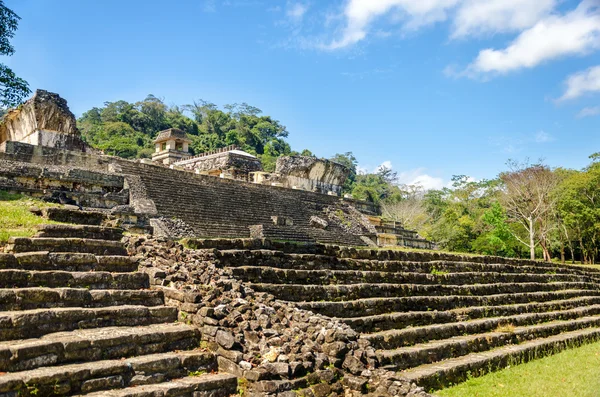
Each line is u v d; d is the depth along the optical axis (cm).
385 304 1196
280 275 1069
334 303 1062
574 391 914
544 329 1487
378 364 780
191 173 2384
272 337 740
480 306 1497
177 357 684
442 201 6781
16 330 627
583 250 4316
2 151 1734
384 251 1527
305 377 699
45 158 1841
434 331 1173
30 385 543
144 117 7512
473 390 916
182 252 930
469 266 1811
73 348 623
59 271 765
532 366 1143
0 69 2086
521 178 3909
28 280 725
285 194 2862
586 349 1403
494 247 3947
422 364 1014
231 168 3759
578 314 1827
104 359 646
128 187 1834
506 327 1387
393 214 5219
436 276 1545
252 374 673
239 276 983
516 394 895
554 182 3916
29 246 802
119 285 824
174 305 817
